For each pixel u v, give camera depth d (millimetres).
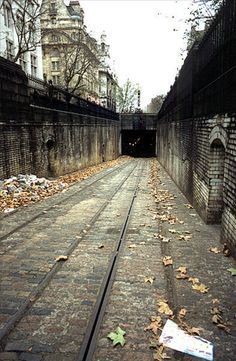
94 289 4582
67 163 20172
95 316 3863
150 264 5461
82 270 5234
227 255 5754
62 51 35719
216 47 7121
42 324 3756
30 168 14781
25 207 9922
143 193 12750
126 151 49906
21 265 5434
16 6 23000
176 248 6195
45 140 16469
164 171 22469
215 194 7621
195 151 9562
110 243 6543
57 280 4875
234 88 5566
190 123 10656
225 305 4137
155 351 3309
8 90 12492
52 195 12156
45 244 6488
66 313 3977
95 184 15430
